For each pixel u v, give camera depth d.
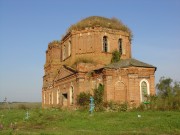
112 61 36.50
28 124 21.67
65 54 42.62
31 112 33.84
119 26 38.66
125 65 31.03
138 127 16.47
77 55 37.69
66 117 23.30
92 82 33.69
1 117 28.31
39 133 15.19
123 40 38.56
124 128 16.44
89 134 14.57
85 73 33.81
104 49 37.19
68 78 37.53
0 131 16.39
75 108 34.00
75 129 17.36
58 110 34.28
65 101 39.91
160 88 32.00
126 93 30.55
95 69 33.25
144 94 30.80
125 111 26.77
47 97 48.25
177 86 29.28
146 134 14.08
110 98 29.95
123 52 38.25
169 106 25.80
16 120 25.05
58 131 16.48
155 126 16.27
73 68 35.62
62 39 44.06
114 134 14.27
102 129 16.59
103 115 23.14
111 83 30.34
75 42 38.06
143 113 23.16
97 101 30.16
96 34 36.81
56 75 43.44
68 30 41.00
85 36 37.50
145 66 31.44
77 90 33.78
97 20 37.69
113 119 20.56
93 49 36.66
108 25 37.72
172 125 16.09
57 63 46.41
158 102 26.80
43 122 21.95
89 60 35.78
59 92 41.53
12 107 52.34
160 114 21.64
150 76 31.56
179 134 14.15
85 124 19.05
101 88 30.88
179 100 26.20
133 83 30.61
